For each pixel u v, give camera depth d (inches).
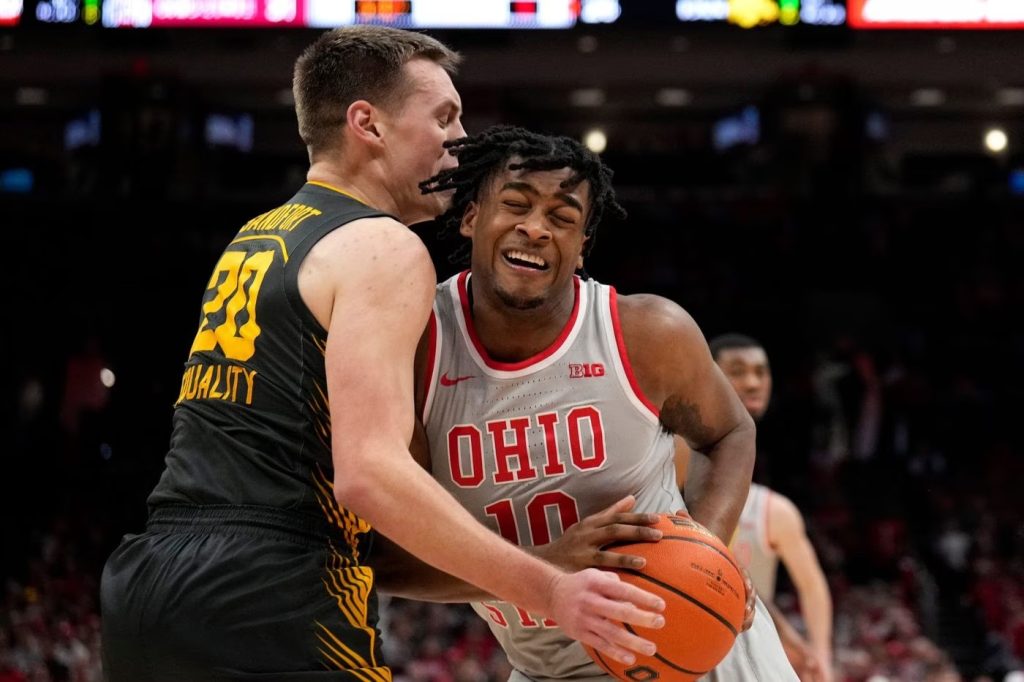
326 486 90.2
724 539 105.0
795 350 661.3
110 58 616.1
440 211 105.5
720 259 690.8
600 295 104.5
